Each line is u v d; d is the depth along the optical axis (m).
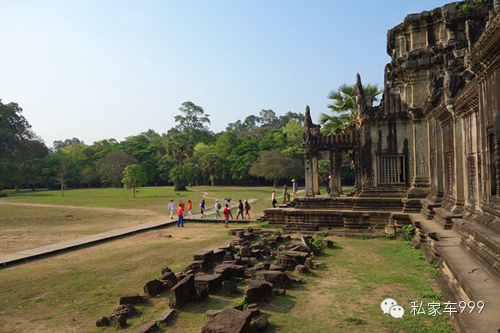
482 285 5.13
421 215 14.26
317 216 17.75
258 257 11.61
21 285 8.84
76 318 6.59
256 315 6.21
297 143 85.06
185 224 23.80
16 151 76.75
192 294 7.48
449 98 10.52
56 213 29.28
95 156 103.50
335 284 8.34
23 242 16.06
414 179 16.06
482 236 5.78
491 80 6.26
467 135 9.56
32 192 71.00
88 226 22.36
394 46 17.53
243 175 82.50
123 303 7.20
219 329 5.10
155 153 104.19
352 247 12.96
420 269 9.34
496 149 6.13
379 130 17.33
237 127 150.50
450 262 6.38
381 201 16.61
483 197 7.17
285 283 8.16
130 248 14.19
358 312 6.46
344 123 23.61
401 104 17.00
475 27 7.44
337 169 18.52
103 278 9.40
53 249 13.70
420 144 15.89
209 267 10.39
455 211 10.41
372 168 17.36
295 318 6.25
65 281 9.15
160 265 10.85
